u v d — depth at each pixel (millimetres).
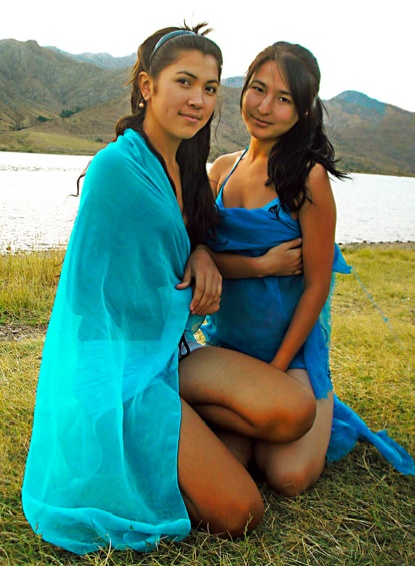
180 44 2525
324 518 2674
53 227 17938
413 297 8000
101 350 2480
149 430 2465
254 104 2822
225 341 3254
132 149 2592
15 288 6504
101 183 2465
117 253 2506
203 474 2439
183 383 2771
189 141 2848
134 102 2777
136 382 2539
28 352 4605
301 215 2930
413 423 3654
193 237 2996
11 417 3367
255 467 3061
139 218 2512
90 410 2439
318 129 2908
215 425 2807
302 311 2963
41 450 2521
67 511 2410
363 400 3945
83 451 2434
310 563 2387
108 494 2426
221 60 2629
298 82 2744
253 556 2373
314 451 2896
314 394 3064
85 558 2350
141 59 2654
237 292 3080
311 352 3104
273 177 2885
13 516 2543
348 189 69875
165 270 2633
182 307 2717
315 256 2939
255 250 3020
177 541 2436
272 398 2627
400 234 26359
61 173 49281
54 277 7281
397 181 124562
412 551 2500
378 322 6004
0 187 32125
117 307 2545
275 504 2773
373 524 2645
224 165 3348
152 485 2451
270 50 2793
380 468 3170
